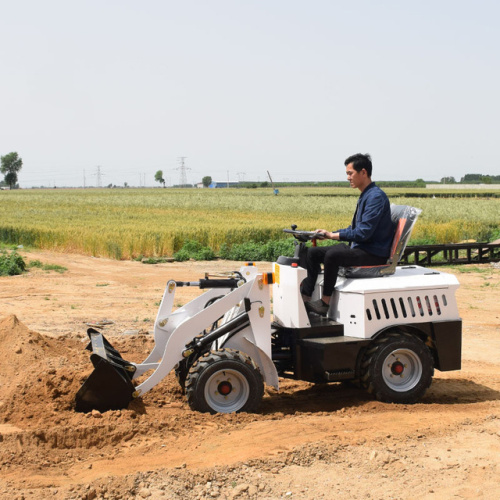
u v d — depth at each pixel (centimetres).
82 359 713
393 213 707
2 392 627
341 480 476
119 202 6688
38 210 4928
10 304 1289
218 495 448
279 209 5150
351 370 654
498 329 1126
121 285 1623
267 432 567
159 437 554
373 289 657
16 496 429
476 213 4056
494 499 447
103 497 438
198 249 2486
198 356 648
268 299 639
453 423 611
